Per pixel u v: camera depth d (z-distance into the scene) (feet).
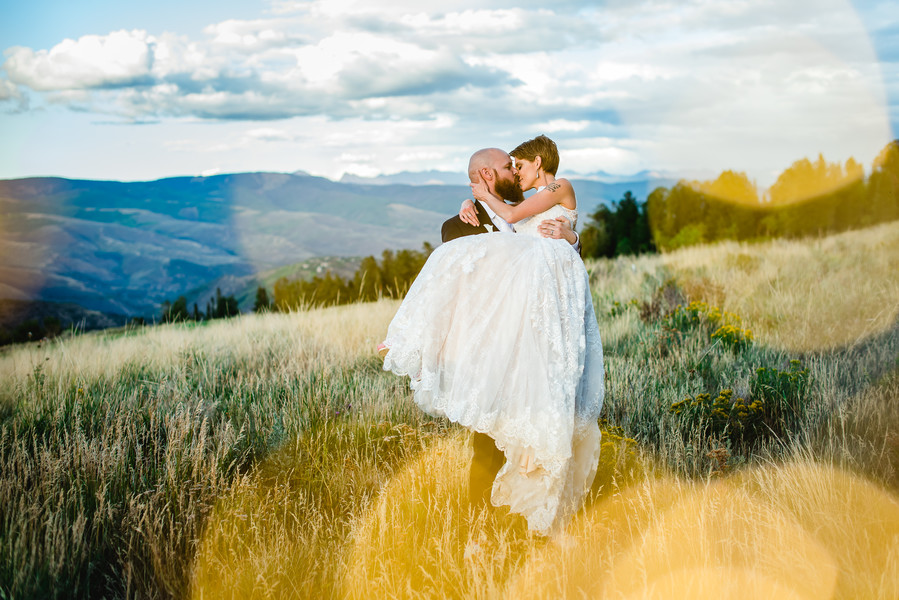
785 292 26.63
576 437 9.41
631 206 89.10
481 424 8.64
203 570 8.33
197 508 9.73
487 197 10.16
